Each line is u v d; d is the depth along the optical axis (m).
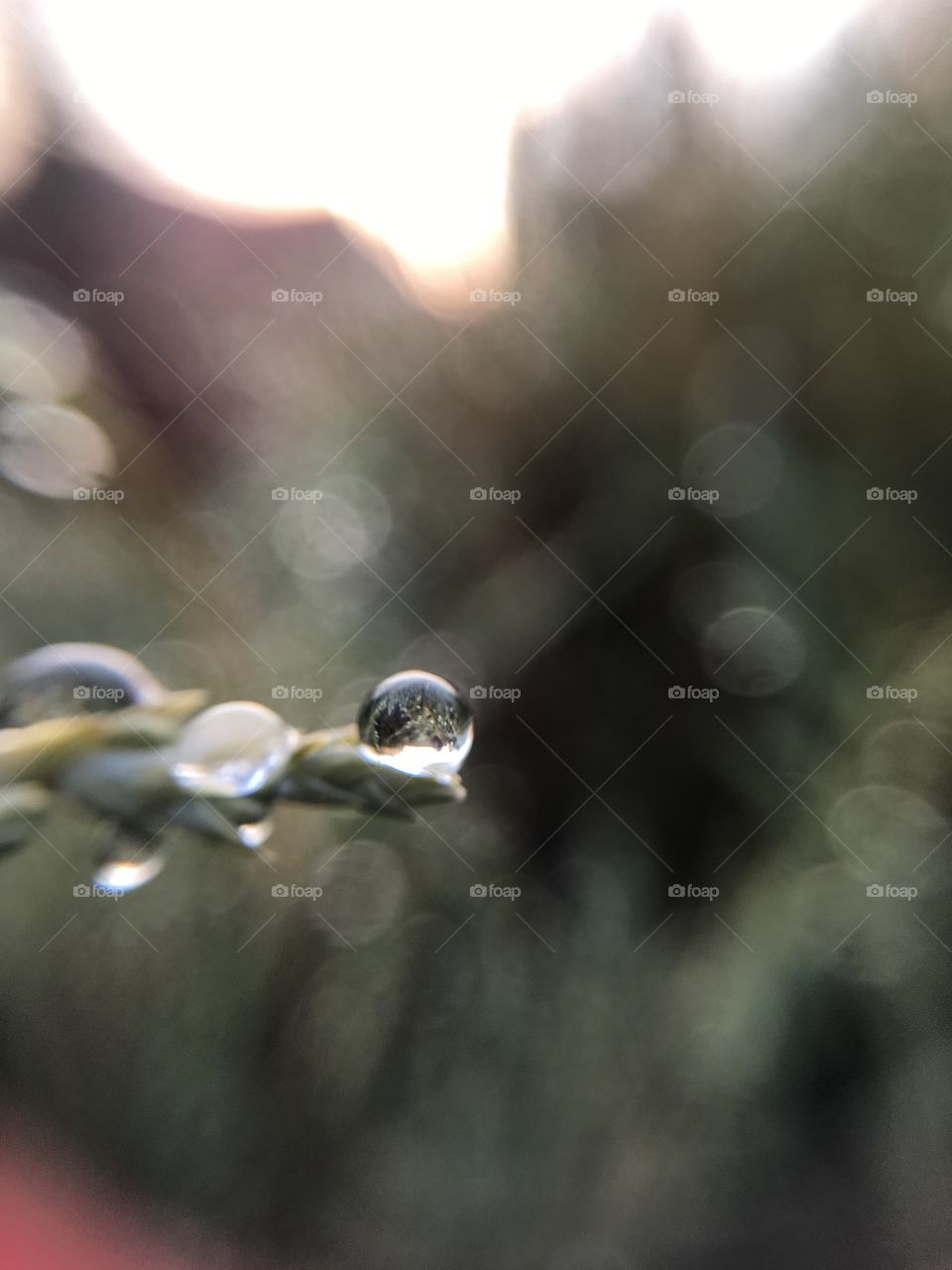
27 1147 0.13
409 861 0.16
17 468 0.16
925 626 0.16
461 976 0.15
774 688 0.17
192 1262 0.13
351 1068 0.14
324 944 0.15
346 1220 0.14
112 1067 0.13
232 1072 0.14
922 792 0.16
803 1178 0.14
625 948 0.15
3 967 0.13
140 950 0.14
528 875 0.16
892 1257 0.13
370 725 0.09
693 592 0.17
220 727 0.08
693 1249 0.13
